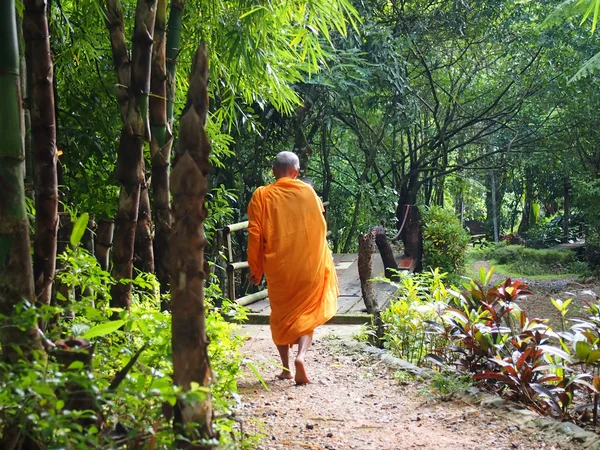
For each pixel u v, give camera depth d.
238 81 6.07
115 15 3.62
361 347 5.77
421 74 15.77
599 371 4.48
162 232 4.22
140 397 2.13
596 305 5.09
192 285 2.11
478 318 5.02
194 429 2.09
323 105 12.08
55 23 5.27
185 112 2.09
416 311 5.71
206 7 5.39
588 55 15.38
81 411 1.95
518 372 4.40
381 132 14.93
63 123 5.85
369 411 4.21
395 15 13.90
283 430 3.83
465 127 15.95
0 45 2.26
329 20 5.46
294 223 4.88
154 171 4.17
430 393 4.52
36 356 2.02
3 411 1.96
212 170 10.72
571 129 16.86
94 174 6.09
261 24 5.18
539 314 12.41
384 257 9.95
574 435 3.63
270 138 11.88
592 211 17.00
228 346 3.62
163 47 4.11
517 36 15.38
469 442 3.64
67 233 3.42
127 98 3.54
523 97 15.87
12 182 2.28
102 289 3.16
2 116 2.25
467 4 14.51
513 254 19.88
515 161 18.33
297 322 4.85
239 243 11.80
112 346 2.93
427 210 13.39
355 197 15.45
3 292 2.26
